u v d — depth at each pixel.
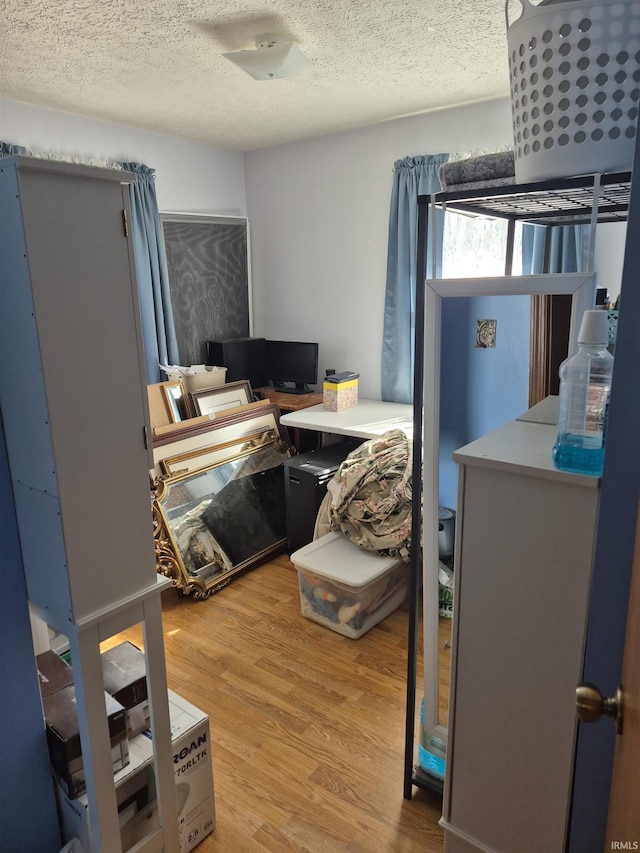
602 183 1.09
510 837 1.28
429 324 1.43
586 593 1.08
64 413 1.13
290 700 2.21
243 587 3.07
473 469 1.16
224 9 2.03
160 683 1.42
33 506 1.22
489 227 3.19
